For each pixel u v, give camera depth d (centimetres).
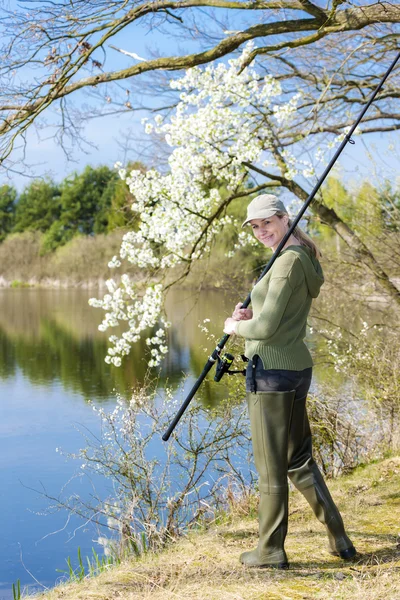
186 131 687
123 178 734
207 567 349
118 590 334
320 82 773
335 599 294
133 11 575
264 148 730
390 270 811
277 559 336
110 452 519
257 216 333
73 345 1936
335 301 807
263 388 325
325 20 578
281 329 323
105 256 5509
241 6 583
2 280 6188
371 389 664
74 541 573
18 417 1038
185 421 530
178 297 3166
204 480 583
